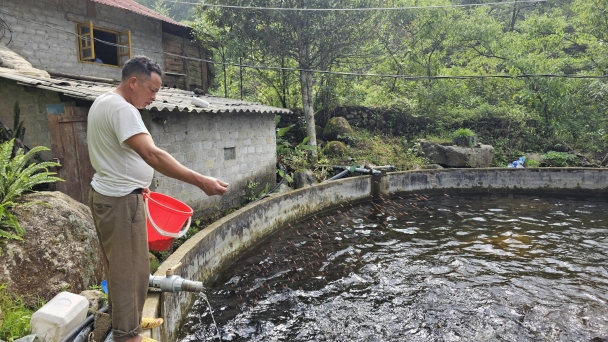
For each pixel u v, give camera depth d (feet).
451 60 73.61
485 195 45.03
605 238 28.63
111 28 36.76
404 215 35.58
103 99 7.48
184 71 45.32
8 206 13.46
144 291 8.09
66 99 24.13
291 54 48.06
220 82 62.18
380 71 63.21
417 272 22.22
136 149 7.11
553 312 17.66
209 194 7.39
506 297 19.11
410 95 62.39
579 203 40.81
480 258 24.41
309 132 48.01
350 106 55.77
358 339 15.64
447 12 57.88
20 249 12.62
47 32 32.17
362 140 51.93
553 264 23.43
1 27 29.35
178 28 43.68
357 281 21.03
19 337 10.16
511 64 57.52
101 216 7.47
